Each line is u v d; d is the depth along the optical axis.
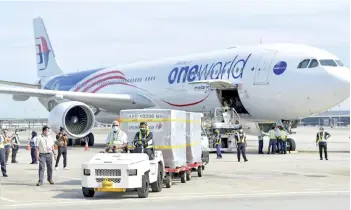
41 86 45.41
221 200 12.16
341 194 13.09
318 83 25.11
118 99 32.75
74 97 31.86
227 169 19.77
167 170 14.66
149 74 33.12
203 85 29.05
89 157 26.56
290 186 14.77
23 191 14.30
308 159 24.06
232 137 28.11
